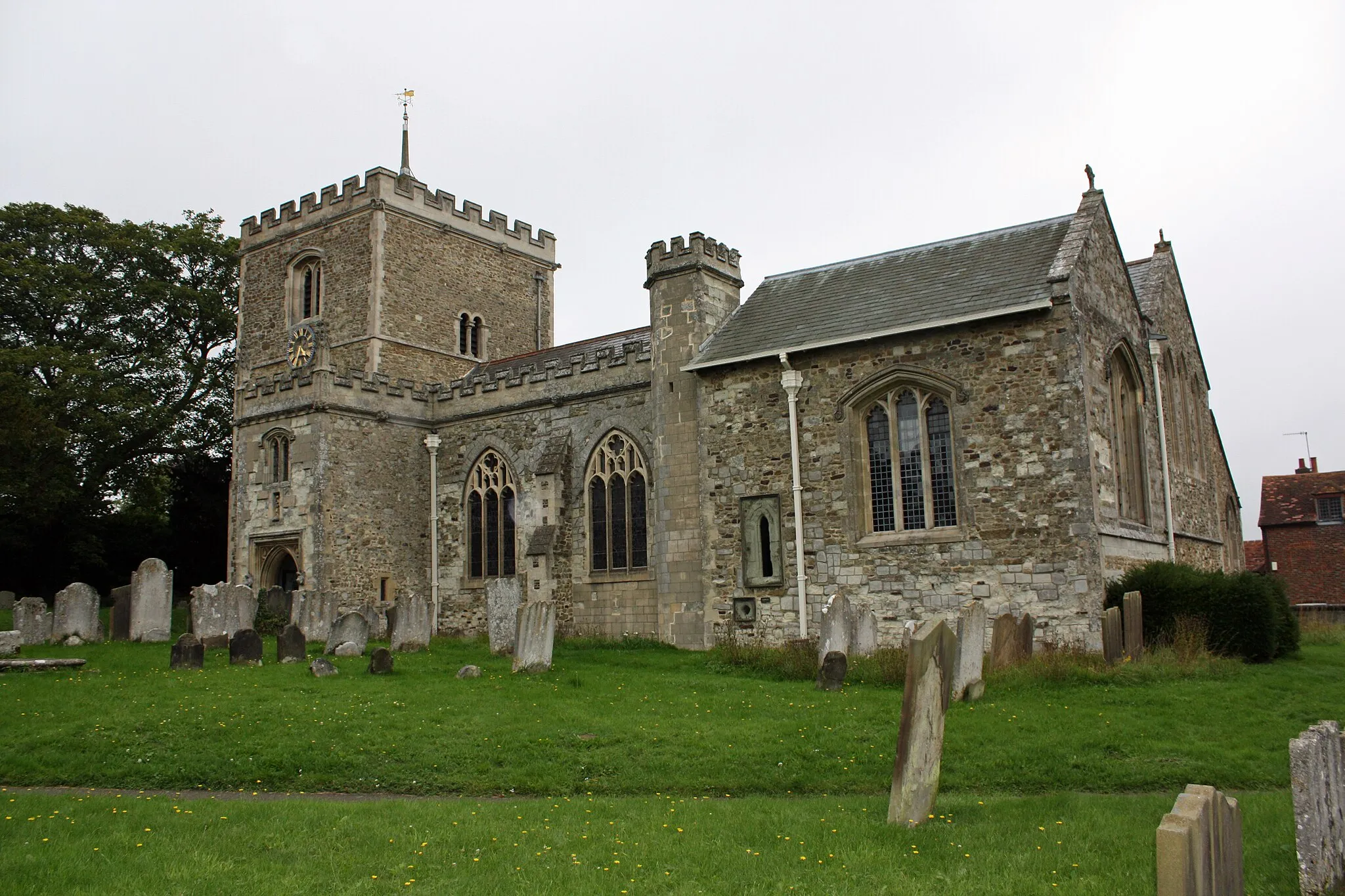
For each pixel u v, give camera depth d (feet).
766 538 83.20
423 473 113.70
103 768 44.98
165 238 160.25
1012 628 62.18
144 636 83.51
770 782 40.88
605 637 92.17
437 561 111.45
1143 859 28.53
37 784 43.83
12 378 127.54
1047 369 71.97
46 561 141.59
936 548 74.79
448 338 134.51
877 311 81.71
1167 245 100.27
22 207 148.66
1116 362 82.02
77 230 151.12
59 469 133.39
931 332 76.59
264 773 43.75
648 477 95.50
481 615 107.34
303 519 105.09
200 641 67.31
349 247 130.41
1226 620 65.67
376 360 125.59
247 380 138.21
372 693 56.95
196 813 36.81
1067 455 70.69
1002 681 56.18
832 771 41.73
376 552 108.17
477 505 110.22
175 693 56.65
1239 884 22.65
